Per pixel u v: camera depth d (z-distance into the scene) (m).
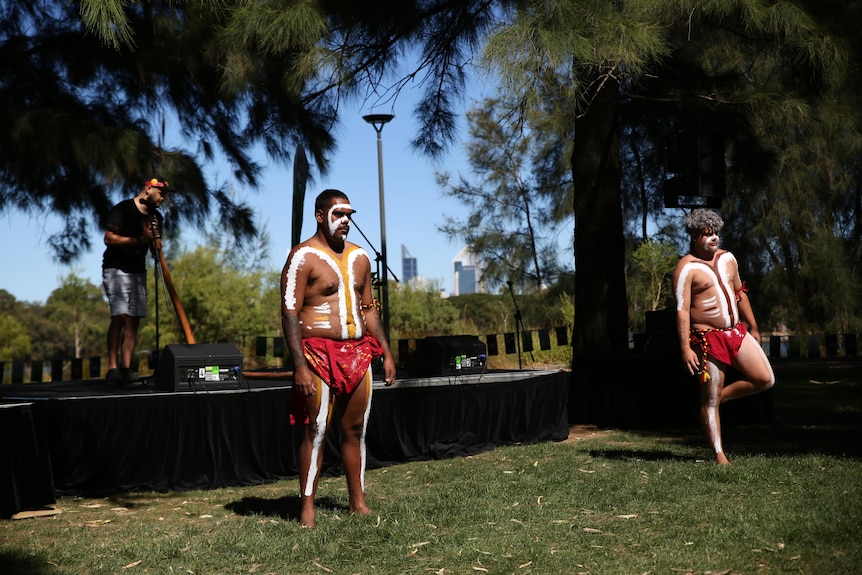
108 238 7.04
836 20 7.56
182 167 10.52
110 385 7.14
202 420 6.18
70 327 45.81
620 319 9.51
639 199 17.80
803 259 21.58
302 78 8.36
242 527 4.70
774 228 20.89
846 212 21.70
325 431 4.66
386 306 11.66
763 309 21.64
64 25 10.54
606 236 9.50
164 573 3.86
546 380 8.02
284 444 6.47
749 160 10.23
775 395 11.33
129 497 5.86
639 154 12.07
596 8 6.66
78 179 10.47
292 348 4.53
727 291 5.77
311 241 4.66
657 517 4.39
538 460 6.65
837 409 9.46
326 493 5.73
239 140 11.18
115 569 3.96
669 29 7.95
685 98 9.23
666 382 8.59
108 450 5.92
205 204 10.86
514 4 6.82
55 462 5.86
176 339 25.19
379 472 6.66
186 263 25.64
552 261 26.42
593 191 9.54
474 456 7.16
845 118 8.70
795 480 5.07
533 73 6.45
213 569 3.91
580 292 9.59
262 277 26.70
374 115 14.53
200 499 5.74
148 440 6.04
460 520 4.55
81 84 10.77
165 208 10.71
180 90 10.45
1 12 10.62
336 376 4.61
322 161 10.43
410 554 3.98
